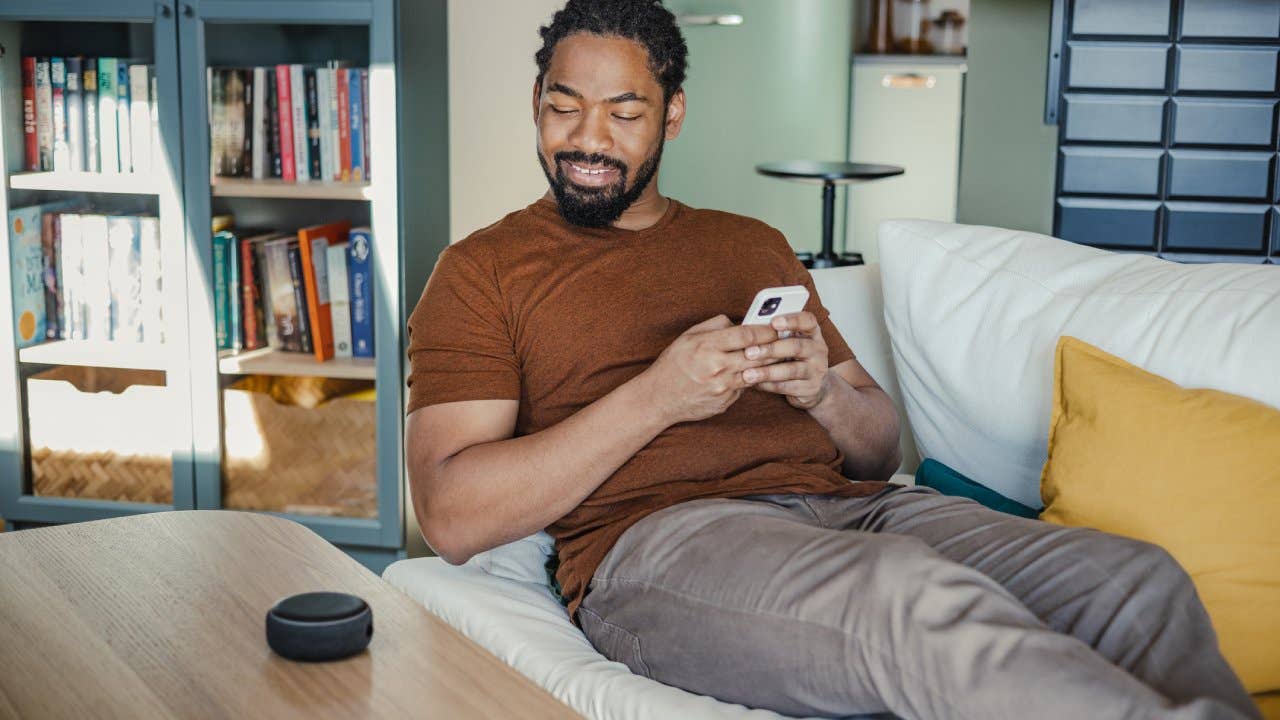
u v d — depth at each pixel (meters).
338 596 1.22
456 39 2.62
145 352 2.71
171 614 1.26
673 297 1.55
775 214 4.76
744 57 4.49
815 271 2.04
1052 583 1.22
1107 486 1.35
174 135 2.60
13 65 2.64
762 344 1.40
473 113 2.69
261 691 1.10
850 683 1.15
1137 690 0.98
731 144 4.54
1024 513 1.60
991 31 2.79
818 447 1.55
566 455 1.39
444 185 2.67
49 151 2.67
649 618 1.32
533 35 2.75
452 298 1.51
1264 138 2.72
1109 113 2.78
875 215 5.21
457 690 1.12
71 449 2.77
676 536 1.34
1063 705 0.99
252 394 2.70
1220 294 1.51
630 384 1.41
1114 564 1.20
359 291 2.66
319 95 2.61
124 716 1.04
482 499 1.41
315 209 2.68
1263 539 1.28
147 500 2.77
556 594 1.56
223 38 2.60
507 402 1.49
